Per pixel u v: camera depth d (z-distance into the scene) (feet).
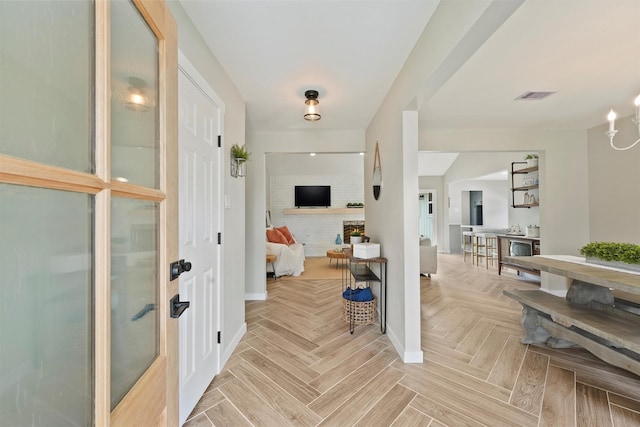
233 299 7.41
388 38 5.75
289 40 5.78
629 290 5.18
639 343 4.89
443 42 4.69
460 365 6.56
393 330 7.72
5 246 1.35
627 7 4.95
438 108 10.11
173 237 2.89
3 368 1.36
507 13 3.57
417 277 6.84
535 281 14.93
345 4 4.78
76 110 1.71
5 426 1.37
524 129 12.63
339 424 4.71
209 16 5.05
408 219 6.89
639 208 10.70
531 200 14.76
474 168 21.16
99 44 1.82
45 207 1.52
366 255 8.56
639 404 5.16
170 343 2.77
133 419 2.11
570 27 5.55
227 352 6.86
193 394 5.05
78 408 1.71
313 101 8.20
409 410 5.03
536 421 4.76
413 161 6.91
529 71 7.35
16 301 1.41
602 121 11.61
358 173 24.08
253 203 12.05
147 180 2.60
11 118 1.37
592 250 7.48
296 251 17.03
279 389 5.64
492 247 19.74
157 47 2.71
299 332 8.45
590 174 12.48
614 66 7.08
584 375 6.13
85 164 1.76
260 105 9.25
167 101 2.80
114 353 2.09
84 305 1.76
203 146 5.67
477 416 4.88
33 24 1.50
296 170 23.58
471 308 10.65
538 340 7.60
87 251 1.76
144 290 2.55
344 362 6.70
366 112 9.98
